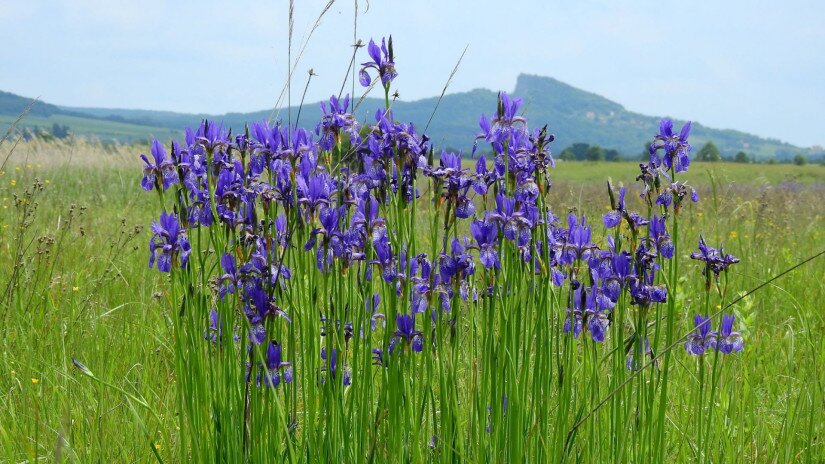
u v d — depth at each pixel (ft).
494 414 10.89
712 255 11.61
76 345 16.85
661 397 11.32
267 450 10.57
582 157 303.89
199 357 10.57
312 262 10.70
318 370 10.53
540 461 11.11
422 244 22.57
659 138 11.35
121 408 13.98
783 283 25.48
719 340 11.66
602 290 11.07
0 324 17.51
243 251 10.26
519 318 10.74
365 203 10.28
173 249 10.13
